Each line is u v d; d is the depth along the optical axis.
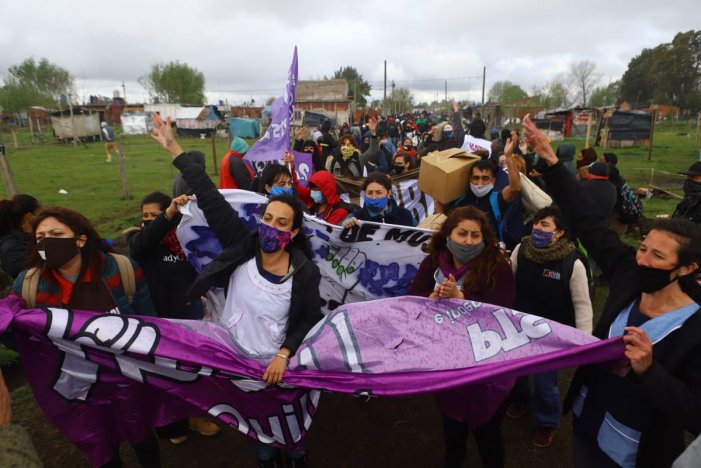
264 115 54.66
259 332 2.65
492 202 4.03
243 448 3.59
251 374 2.62
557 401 3.45
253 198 3.64
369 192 4.21
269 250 2.56
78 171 19.58
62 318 2.43
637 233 8.35
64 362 2.51
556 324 2.44
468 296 2.79
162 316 3.54
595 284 6.37
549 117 36.69
